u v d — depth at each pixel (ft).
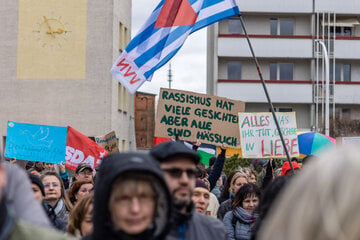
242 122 47.57
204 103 46.98
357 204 6.42
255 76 179.63
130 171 12.58
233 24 179.83
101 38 137.18
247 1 176.24
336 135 173.27
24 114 137.49
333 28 181.06
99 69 136.77
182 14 41.65
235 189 36.37
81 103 136.77
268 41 176.65
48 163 51.65
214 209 34.37
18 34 138.31
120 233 12.73
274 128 48.11
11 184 13.09
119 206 12.72
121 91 147.13
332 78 180.86
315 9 176.24
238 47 176.55
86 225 21.35
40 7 138.21
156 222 12.91
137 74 41.06
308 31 180.24
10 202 10.51
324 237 6.46
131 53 41.16
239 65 179.73
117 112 143.23
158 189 12.83
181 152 16.74
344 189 6.48
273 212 6.88
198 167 35.96
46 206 26.71
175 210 16.80
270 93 177.17
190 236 17.19
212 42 186.29
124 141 151.84
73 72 137.28
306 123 180.75
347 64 181.78
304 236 6.54
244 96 177.47
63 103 137.08
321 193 6.56
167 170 16.90
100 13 137.49
